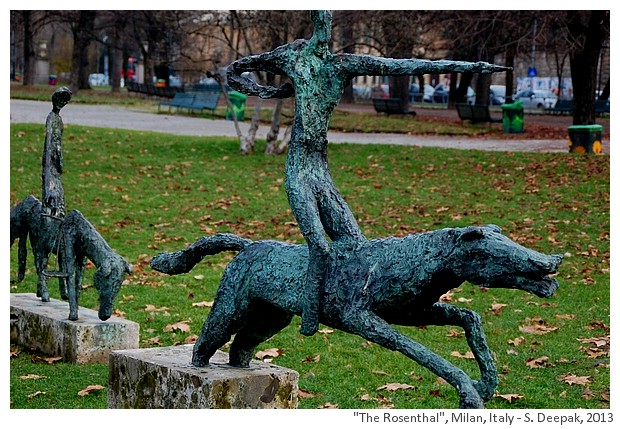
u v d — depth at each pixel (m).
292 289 5.99
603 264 13.46
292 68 6.10
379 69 5.85
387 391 8.20
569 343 9.90
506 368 8.93
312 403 7.79
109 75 69.62
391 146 23.14
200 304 11.20
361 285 5.69
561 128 30.92
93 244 9.10
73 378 8.49
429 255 5.52
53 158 9.14
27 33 44.97
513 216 16.34
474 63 5.55
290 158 6.06
